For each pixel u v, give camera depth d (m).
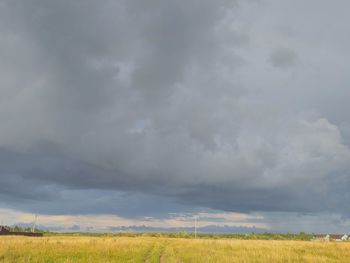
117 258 25.66
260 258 26.22
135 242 47.22
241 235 128.75
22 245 33.78
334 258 28.27
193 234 124.25
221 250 34.69
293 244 46.09
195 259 25.19
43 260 22.42
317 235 118.12
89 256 25.84
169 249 38.34
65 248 32.25
